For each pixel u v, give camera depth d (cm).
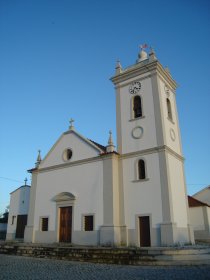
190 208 3225
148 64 2494
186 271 1299
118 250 1681
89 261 1733
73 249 1853
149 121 2355
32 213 2719
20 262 1712
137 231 2106
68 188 2527
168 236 1952
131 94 2569
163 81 2595
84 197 2384
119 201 2256
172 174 2227
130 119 2472
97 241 2186
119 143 2448
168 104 2619
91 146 2494
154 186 2130
